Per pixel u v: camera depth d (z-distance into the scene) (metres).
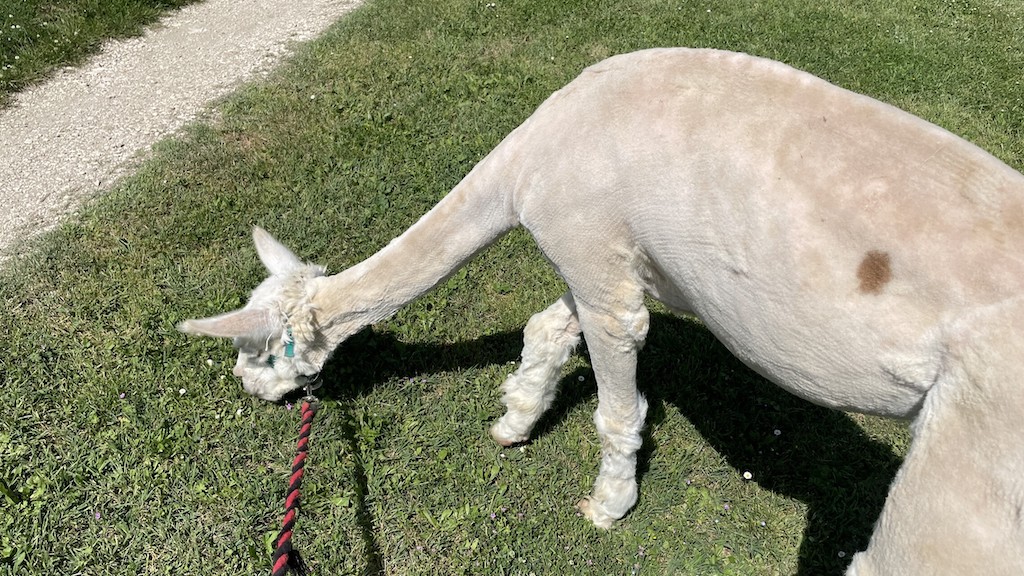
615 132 2.46
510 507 3.55
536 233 2.74
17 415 3.72
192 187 5.19
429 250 3.00
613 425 3.15
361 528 3.44
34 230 4.90
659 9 7.87
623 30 7.39
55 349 4.06
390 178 5.32
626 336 2.85
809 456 3.77
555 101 2.69
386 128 5.80
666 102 2.39
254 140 5.66
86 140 5.75
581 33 7.29
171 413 3.79
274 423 3.80
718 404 4.03
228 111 5.99
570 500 3.62
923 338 1.94
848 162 2.08
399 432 3.86
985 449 1.76
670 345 4.31
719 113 2.29
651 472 3.70
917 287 1.94
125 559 3.27
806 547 3.40
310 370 3.35
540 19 7.50
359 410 3.91
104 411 3.76
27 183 5.32
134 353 4.04
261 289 3.17
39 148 5.66
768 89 2.29
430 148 5.62
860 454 3.78
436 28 7.29
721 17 7.77
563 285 4.66
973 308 1.85
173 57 6.89
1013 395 1.72
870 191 2.03
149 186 5.16
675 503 3.59
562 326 3.32
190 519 3.41
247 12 7.83
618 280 2.70
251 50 7.04
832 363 2.16
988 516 1.73
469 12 7.60
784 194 2.12
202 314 4.27
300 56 6.80
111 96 6.29
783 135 2.18
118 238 4.75
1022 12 8.49
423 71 6.57
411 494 3.59
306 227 4.90
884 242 1.98
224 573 3.25
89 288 4.41
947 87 6.80
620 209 2.48
